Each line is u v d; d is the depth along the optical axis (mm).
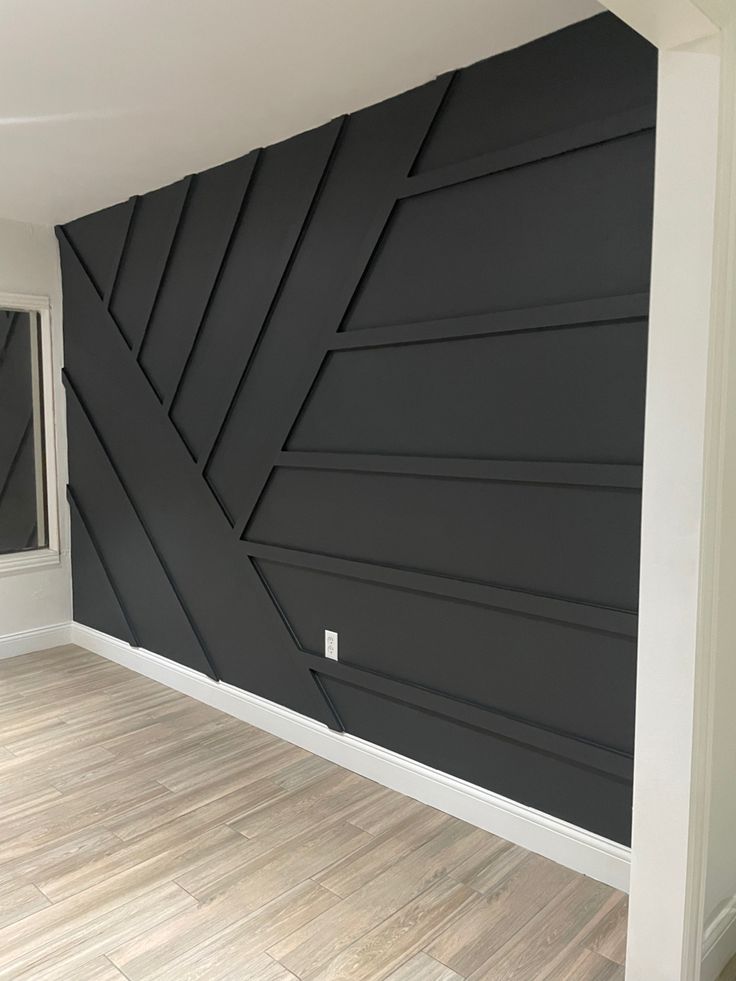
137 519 3949
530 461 2312
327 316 2865
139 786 2867
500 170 2312
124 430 3980
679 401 1617
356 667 2918
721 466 1650
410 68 2396
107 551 4254
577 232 2172
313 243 2906
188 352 3504
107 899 2203
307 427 3016
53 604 4543
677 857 1717
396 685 2760
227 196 3246
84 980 1886
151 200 3660
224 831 2561
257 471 3223
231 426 3342
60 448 4477
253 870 2344
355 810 2697
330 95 2584
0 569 4273
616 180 2078
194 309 3465
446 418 2537
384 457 2699
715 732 1804
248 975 1907
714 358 1583
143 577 3998
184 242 3494
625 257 2076
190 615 3725
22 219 4172
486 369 2416
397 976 1903
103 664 4242
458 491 2525
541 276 2260
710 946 1879
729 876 1981
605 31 2080
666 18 1457
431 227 2531
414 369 2617
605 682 2225
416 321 2598
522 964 1948
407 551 2699
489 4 2027
